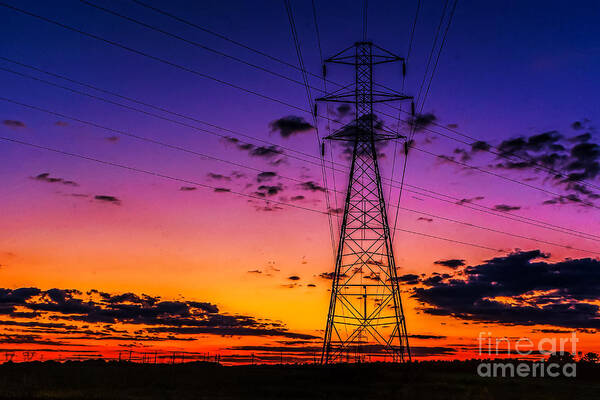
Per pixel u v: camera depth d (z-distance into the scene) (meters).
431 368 76.88
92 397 49.19
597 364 78.69
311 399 52.78
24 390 54.81
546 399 55.81
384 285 64.31
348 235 64.94
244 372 72.81
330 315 66.62
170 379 66.69
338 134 63.97
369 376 67.00
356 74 64.19
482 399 54.34
